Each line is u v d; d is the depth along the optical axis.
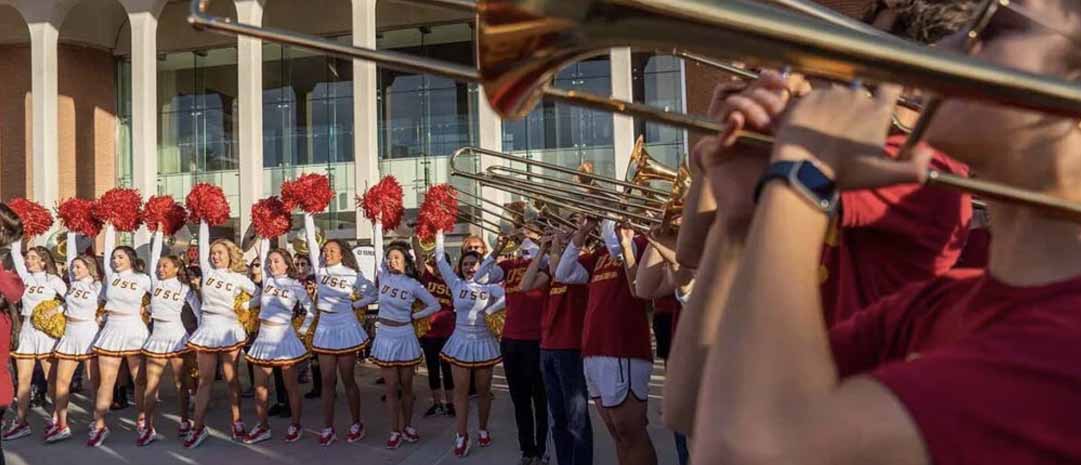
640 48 0.95
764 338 0.78
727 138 1.08
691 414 1.34
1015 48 0.88
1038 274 0.86
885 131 0.88
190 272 9.47
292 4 18.75
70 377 7.91
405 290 7.21
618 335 4.47
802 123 0.88
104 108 20.27
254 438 7.41
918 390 0.74
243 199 15.59
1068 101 0.74
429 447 7.03
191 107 20.05
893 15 1.42
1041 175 0.86
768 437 0.75
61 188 19.09
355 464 6.57
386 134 18.75
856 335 1.20
